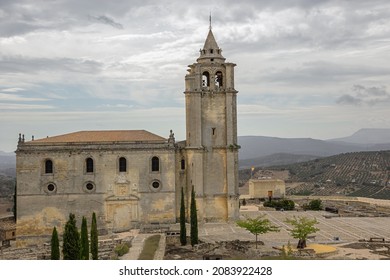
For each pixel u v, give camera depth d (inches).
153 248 3085.6
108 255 2925.7
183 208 3499.0
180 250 3228.3
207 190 4163.4
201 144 4141.2
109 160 3996.1
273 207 5280.5
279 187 6161.4
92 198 3971.5
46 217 3934.5
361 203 5826.8
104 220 3964.1
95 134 4180.6
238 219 4160.9
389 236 3656.5
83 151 3976.4
